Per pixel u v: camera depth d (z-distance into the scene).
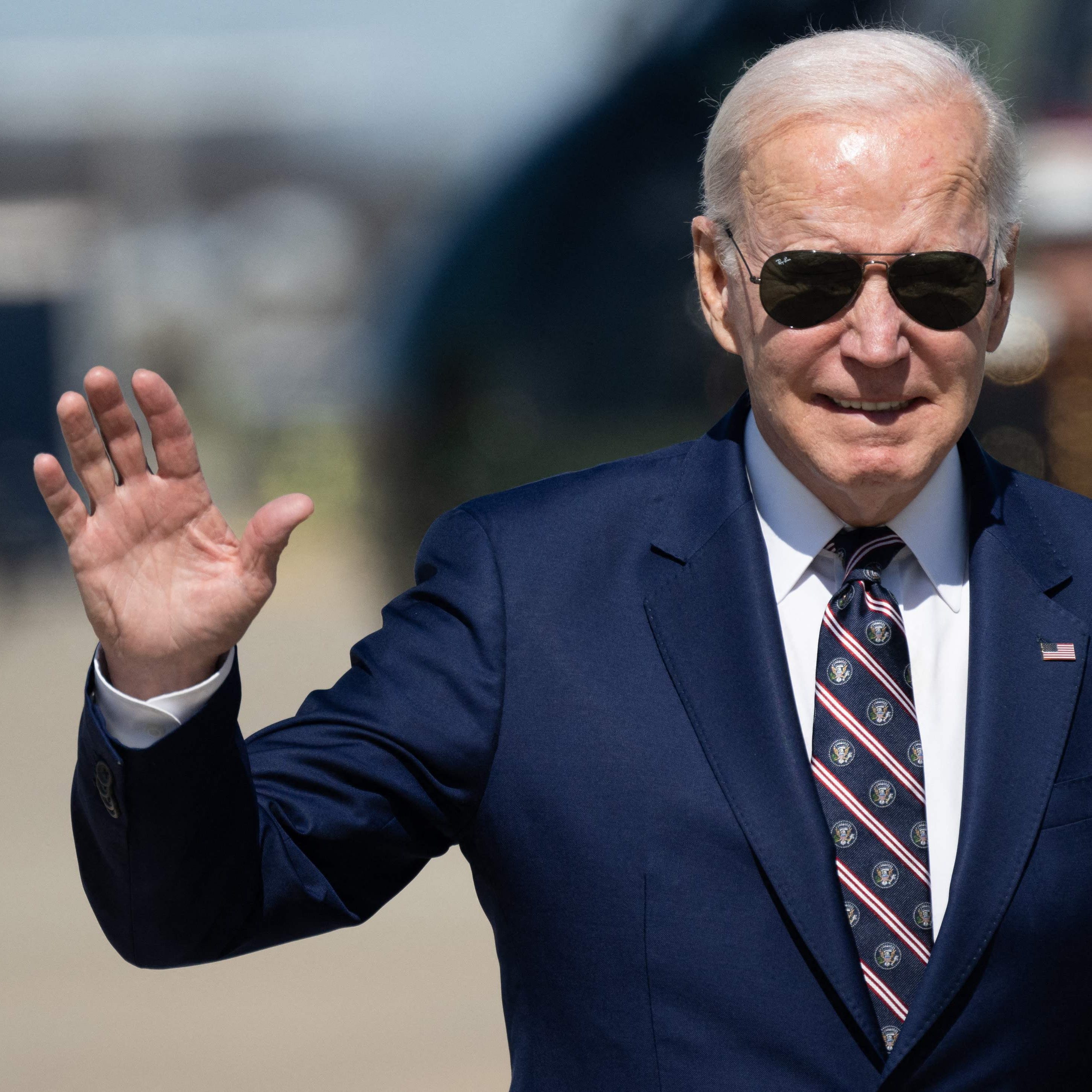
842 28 29.33
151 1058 19.55
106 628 7.06
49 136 83.88
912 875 7.48
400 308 33.44
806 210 7.66
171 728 7.11
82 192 86.69
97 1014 21.22
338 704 8.01
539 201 31.50
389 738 7.78
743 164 7.95
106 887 7.32
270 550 7.00
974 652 7.88
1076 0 28.17
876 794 7.58
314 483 78.19
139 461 7.07
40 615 63.91
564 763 7.69
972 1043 7.34
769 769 7.53
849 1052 7.27
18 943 24.16
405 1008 21.22
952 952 7.27
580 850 7.59
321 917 7.74
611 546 8.20
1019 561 8.07
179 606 7.07
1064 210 28.17
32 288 87.62
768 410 7.92
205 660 7.14
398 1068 19.02
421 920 25.20
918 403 7.71
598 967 7.53
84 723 7.18
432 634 8.04
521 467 32.09
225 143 84.31
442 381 32.31
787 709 7.66
